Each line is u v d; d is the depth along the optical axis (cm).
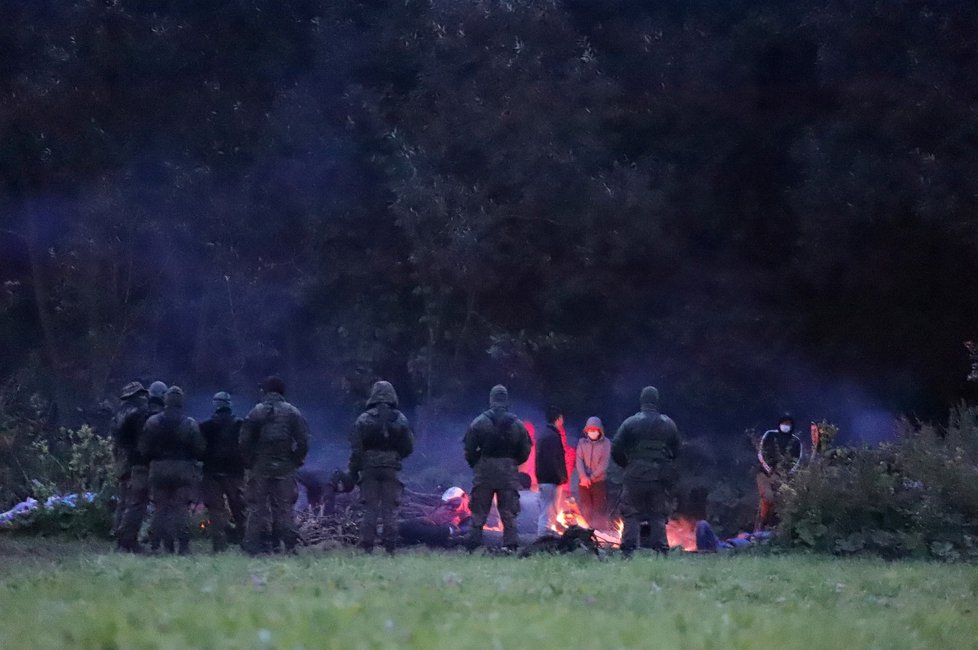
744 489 10338
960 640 3547
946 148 10250
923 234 10788
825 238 10819
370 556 5962
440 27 10769
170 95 11475
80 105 11275
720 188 11775
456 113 10694
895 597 4588
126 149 11438
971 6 10100
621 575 4841
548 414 7625
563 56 11019
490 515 8031
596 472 8212
